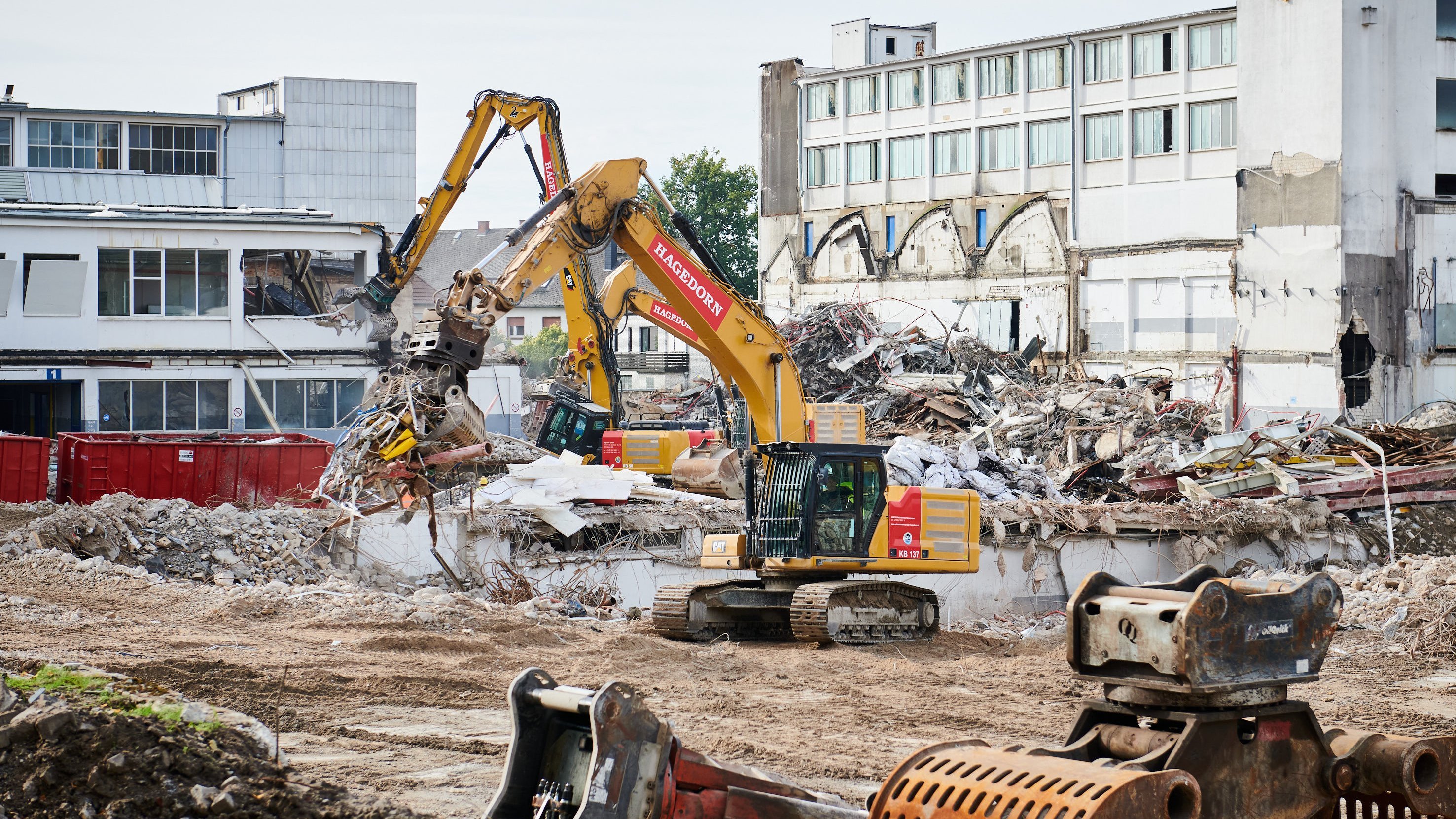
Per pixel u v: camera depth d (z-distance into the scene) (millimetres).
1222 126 58688
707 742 12891
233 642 17016
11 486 29594
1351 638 20078
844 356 57594
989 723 14336
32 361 39938
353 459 17000
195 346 42000
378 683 14711
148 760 8484
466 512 27047
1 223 39656
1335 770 8297
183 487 28875
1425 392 55531
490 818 7711
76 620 17734
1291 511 34469
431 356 17891
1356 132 54750
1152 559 33375
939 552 20719
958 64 69812
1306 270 55219
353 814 8648
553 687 7980
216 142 57500
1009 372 58875
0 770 8297
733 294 25250
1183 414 50812
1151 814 7277
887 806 7988
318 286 44875
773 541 20219
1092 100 63719
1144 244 61281
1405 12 55344
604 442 33906
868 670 17672
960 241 69750
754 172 108125
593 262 97875
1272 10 56219
